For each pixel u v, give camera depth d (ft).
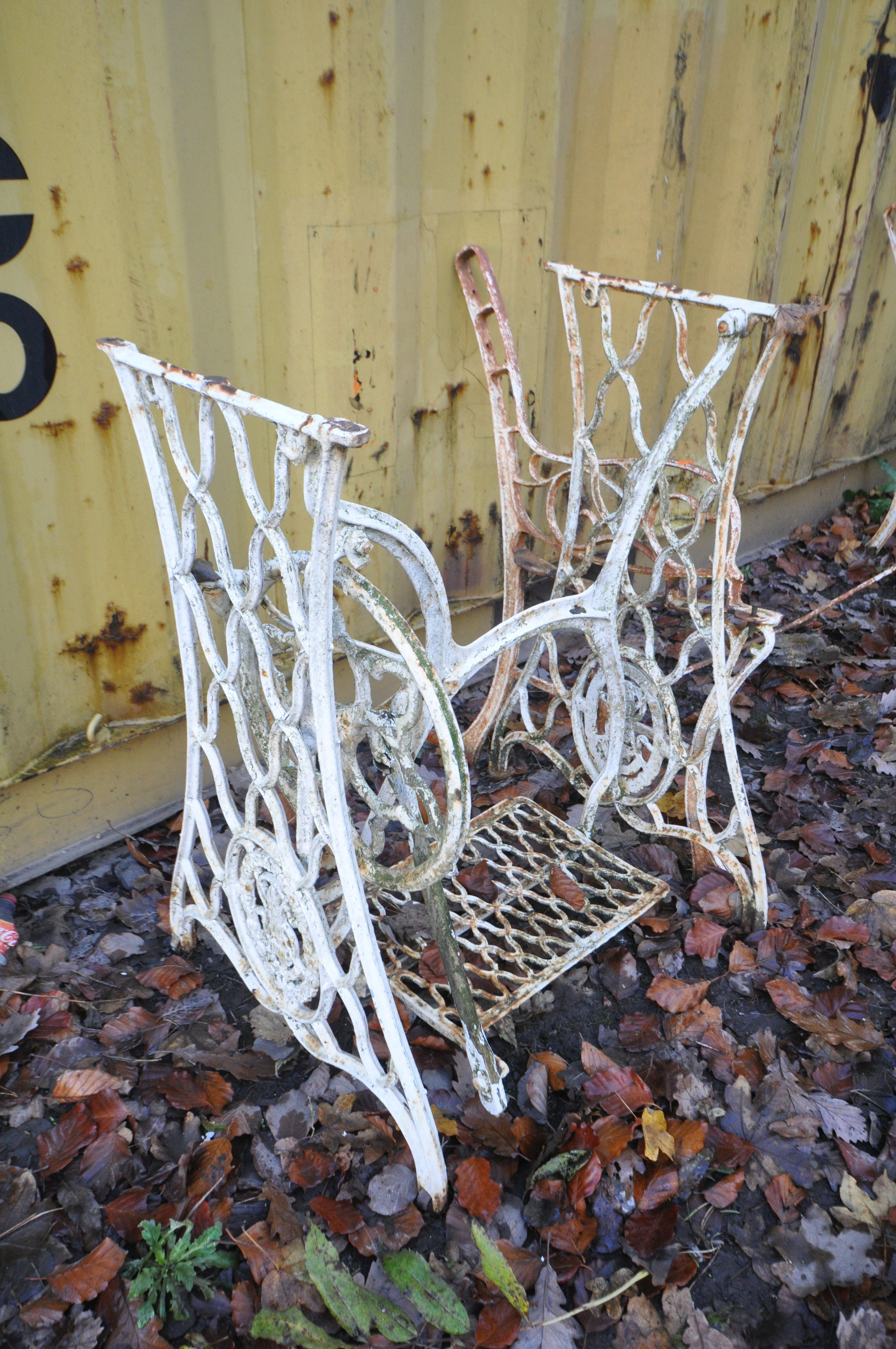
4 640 5.66
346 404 6.78
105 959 5.94
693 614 5.82
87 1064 5.15
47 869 6.53
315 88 5.70
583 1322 4.17
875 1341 4.06
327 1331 4.07
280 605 7.14
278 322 6.23
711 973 6.12
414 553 4.10
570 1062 5.45
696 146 8.28
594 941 5.81
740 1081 5.22
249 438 6.39
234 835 4.79
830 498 13.30
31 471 5.46
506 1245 4.37
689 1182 4.75
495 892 6.48
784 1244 4.50
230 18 5.25
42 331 5.20
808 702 9.35
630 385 5.52
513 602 7.15
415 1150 4.48
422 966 5.73
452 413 7.58
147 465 4.39
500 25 6.44
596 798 6.44
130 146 5.13
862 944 6.20
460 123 6.59
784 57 8.39
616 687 5.79
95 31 4.79
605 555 7.19
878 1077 5.40
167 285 5.58
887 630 10.43
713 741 6.04
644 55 7.39
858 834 7.34
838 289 10.82
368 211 6.28
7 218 4.86
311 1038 4.80
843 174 10.09
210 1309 4.15
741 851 7.09
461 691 9.00
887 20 9.49
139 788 6.95
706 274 9.21
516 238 7.32
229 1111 4.98
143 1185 4.57
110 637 6.22
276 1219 4.41
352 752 4.39
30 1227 4.31
